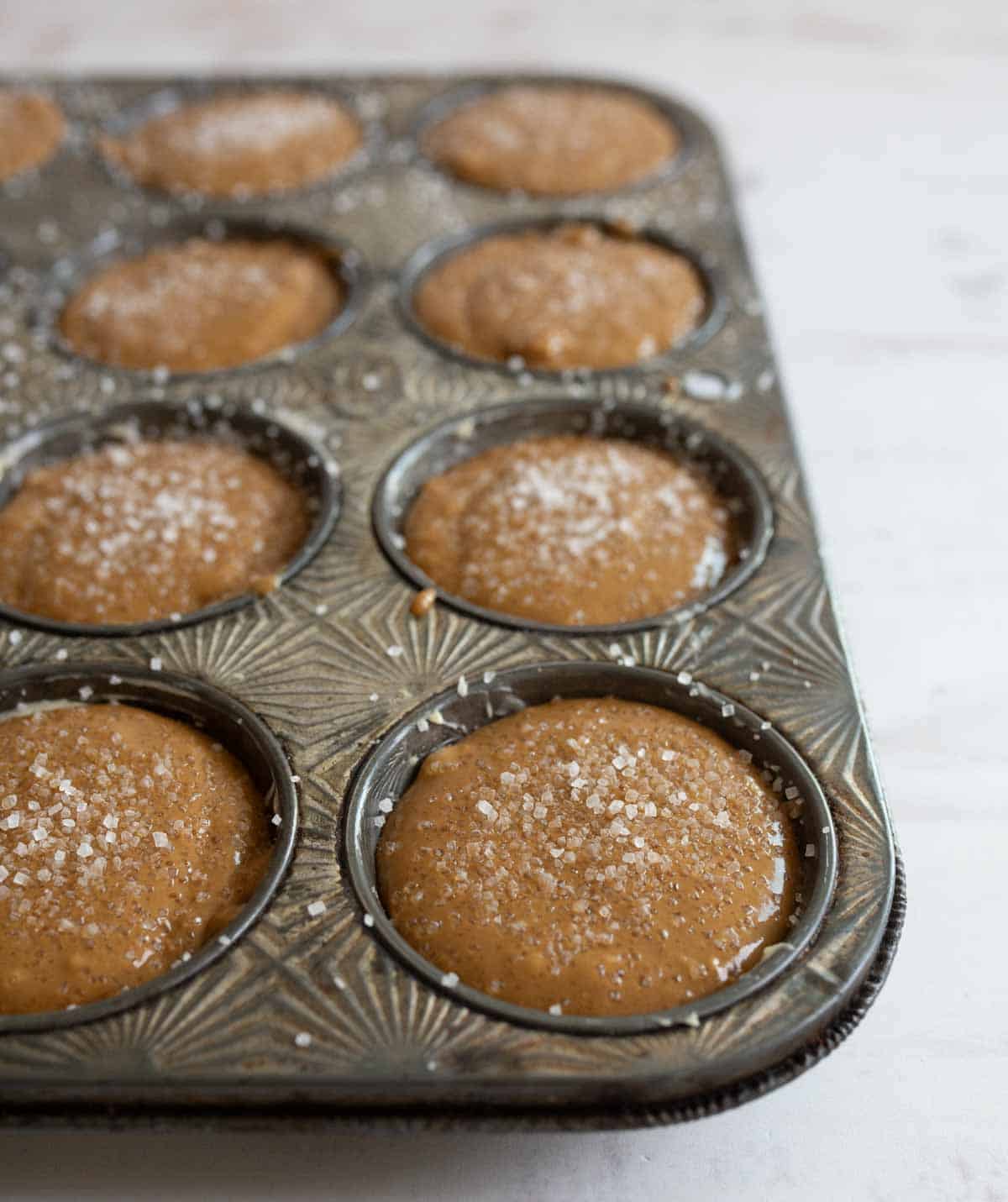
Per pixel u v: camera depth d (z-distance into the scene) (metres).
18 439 0.40
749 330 0.43
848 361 0.45
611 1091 0.29
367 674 0.35
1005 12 0.60
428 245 0.46
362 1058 0.29
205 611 0.36
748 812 0.32
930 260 0.49
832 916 0.31
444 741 0.34
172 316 0.43
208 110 0.52
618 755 0.33
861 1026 0.32
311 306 0.45
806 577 0.36
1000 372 0.45
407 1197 0.31
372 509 0.38
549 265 0.45
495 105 0.52
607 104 0.52
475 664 0.35
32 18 0.60
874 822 0.32
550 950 0.31
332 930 0.31
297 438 0.40
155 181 0.49
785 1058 0.30
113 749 0.34
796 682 0.34
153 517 0.38
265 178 0.49
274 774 0.33
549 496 0.38
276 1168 0.31
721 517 0.38
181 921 0.32
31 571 0.37
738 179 0.52
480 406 0.40
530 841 0.32
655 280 0.44
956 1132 0.31
